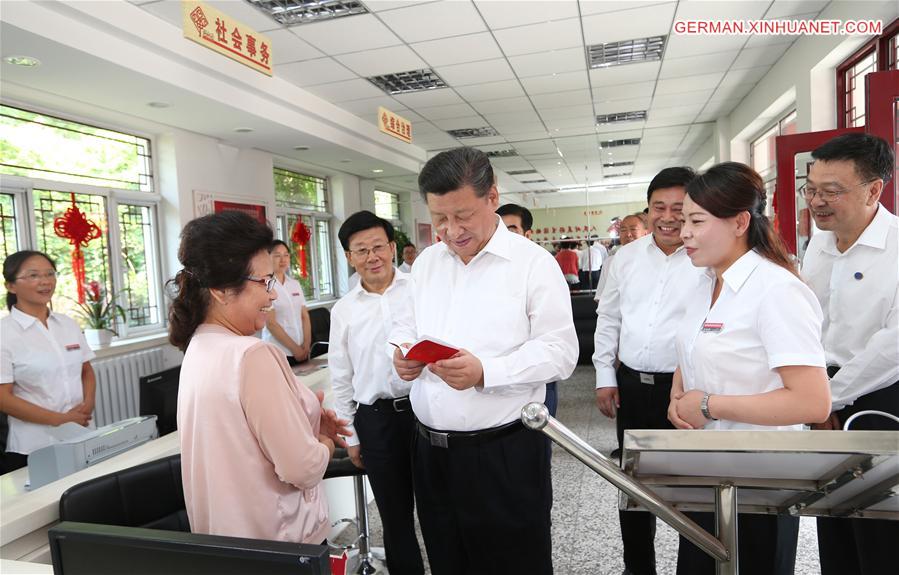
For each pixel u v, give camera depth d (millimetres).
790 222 3781
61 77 3551
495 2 3781
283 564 568
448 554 1445
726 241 1152
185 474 1057
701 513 1209
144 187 4984
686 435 678
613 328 2123
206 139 5422
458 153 1247
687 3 3986
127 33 3406
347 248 1860
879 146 1484
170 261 5117
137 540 625
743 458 685
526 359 1228
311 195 7957
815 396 990
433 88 5648
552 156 9945
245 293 1053
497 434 1305
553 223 10273
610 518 2502
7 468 2443
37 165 4113
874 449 618
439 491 1418
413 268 1536
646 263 1926
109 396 4270
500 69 5156
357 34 4180
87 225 4082
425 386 1377
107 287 4621
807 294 1057
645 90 6137
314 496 1187
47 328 2617
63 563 671
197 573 612
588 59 5039
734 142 7281
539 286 1306
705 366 1163
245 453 1005
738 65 5406
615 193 12164
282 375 1051
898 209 2750
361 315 1863
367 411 1870
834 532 1457
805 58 4598
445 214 1255
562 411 4184
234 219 1048
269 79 4848
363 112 6344
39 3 2916
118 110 4336
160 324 5113
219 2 3615
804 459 666
